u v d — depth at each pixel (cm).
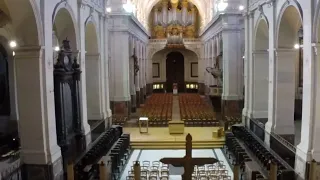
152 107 2802
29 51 1002
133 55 2697
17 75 1018
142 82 3456
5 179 951
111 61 2373
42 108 1027
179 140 1808
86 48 1708
